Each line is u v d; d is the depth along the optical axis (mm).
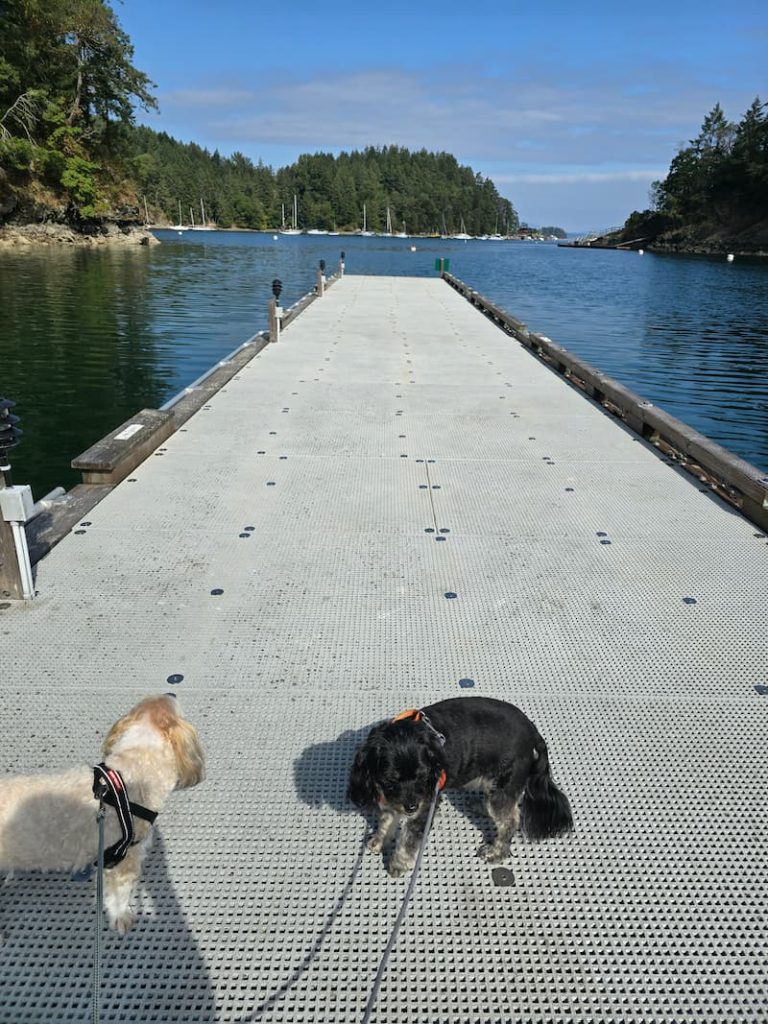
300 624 3756
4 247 44719
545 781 2359
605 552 4637
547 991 1984
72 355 15391
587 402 8398
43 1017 1878
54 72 49156
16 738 2879
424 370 10008
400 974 2018
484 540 4785
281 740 2922
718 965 2072
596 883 2326
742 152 88625
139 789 2033
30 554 4359
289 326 13805
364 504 5320
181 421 7164
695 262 68875
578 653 3555
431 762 2000
